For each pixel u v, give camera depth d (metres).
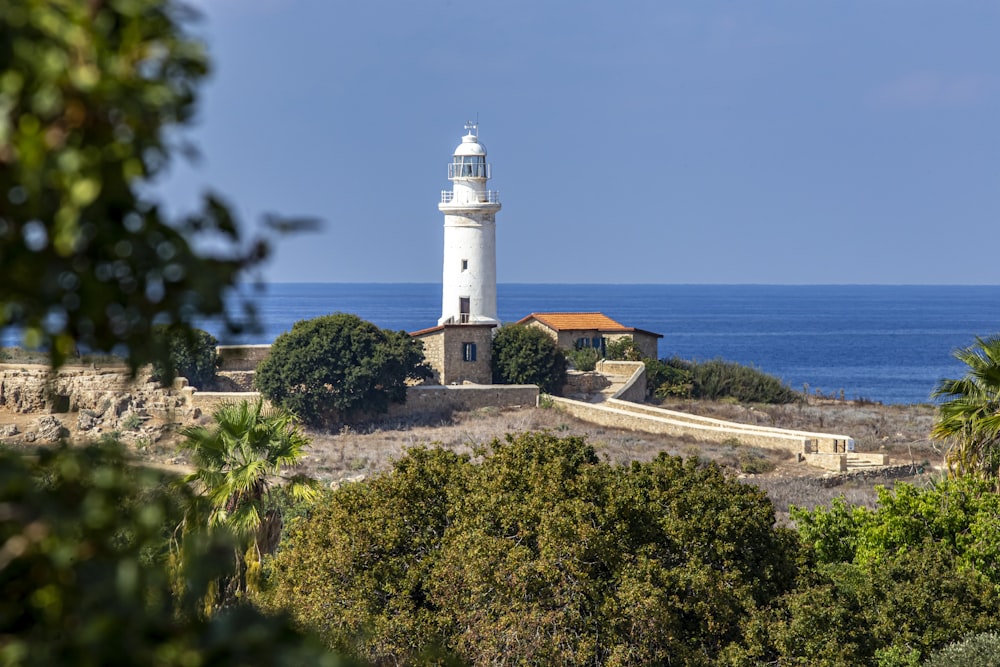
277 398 198.88
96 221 10.53
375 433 196.12
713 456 170.62
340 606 67.56
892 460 175.50
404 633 64.88
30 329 10.73
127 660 10.91
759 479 156.88
